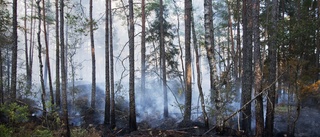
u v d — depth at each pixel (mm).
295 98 13258
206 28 11188
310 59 15391
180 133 11109
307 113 14398
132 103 12516
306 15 12297
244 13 13734
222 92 10961
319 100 15047
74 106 18750
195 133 11133
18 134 6762
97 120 16469
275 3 11945
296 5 15594
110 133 12641
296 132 13008
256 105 9891
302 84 11461
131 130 12445
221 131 10781
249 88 11398
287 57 11734
